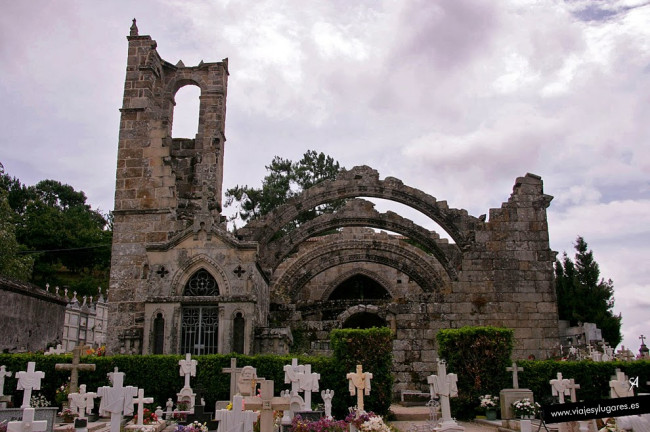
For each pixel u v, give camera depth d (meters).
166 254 23.95
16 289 28.53
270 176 59.25
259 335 23.05
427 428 15.55
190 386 19.47
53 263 62.06
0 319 27.08
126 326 25.30
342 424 15.05
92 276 62.91
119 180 27.08
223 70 31.62
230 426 12.37
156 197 26.77
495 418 19.41
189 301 23.09
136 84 28.23
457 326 26.48
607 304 41.84
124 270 25.98
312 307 37.88
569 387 19.03
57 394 19.09
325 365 19.56
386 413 19.27
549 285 27.16
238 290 23.39
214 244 23.91
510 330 20.94
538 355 26.41
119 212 26.67
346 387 19.14
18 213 70.00
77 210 77.00
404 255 38.59
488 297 26.91
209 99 31.22
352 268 44.81
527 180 28.34
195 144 30.72
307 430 14.74
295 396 16.92
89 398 17.31
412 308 26.70
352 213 33.38
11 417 13.08
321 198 31.84
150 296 23.31
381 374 19.27
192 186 30.08
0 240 40.94
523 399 17.59
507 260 27.36
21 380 16.73
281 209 31.80
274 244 32.34
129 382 19.64
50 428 12.88
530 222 27.84
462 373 20.30
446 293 26.91
